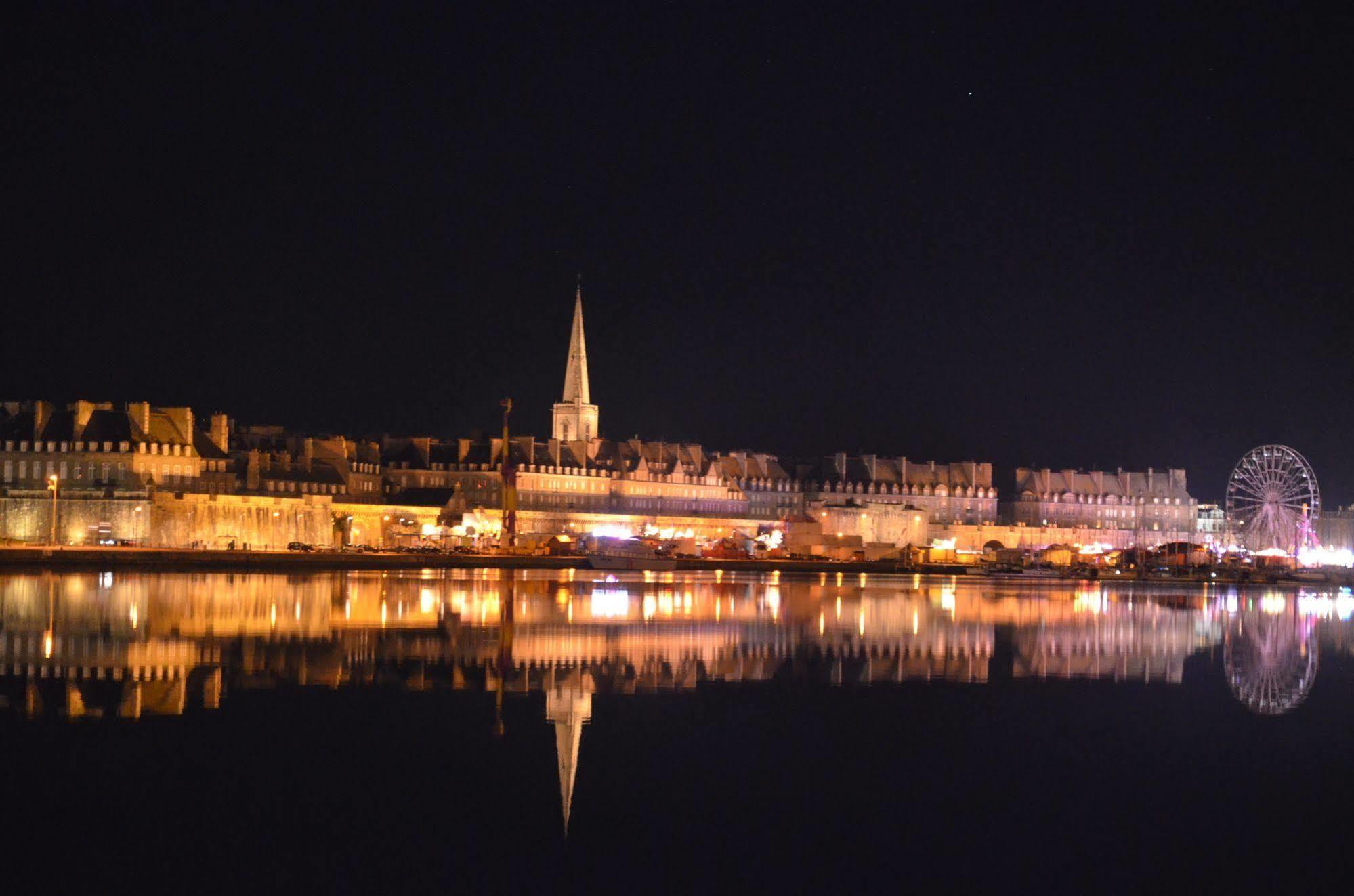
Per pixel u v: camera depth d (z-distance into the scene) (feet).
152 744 193.47
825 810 175.11
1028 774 192.24
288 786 177.68
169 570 490.90
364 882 148.87
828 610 412.98
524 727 210.59
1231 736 216.13
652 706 228.02
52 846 154.81
